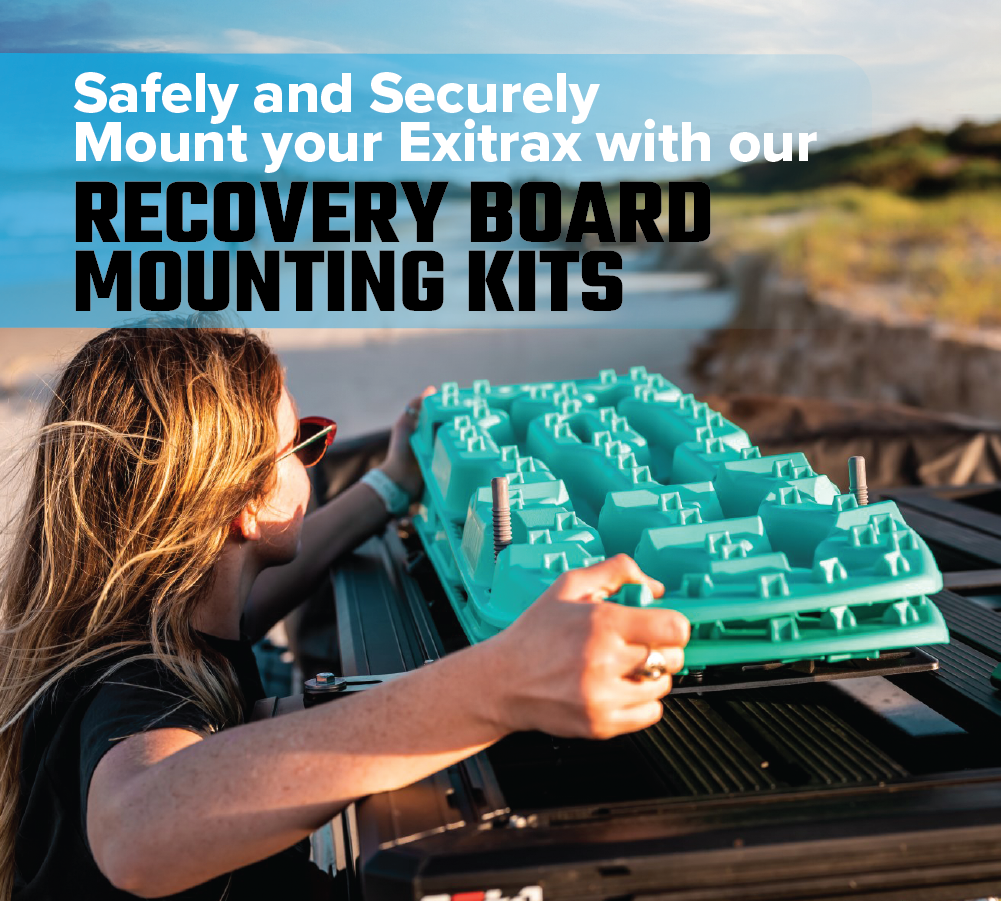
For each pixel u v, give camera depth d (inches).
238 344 36.0
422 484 55.5
